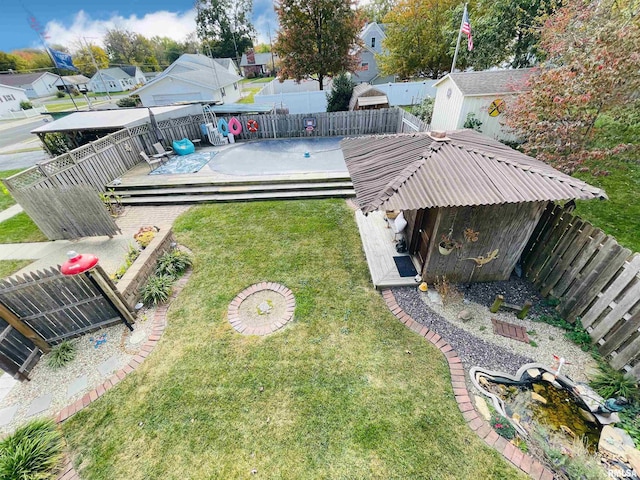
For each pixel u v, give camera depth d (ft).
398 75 82.23
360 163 18.38
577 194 13.41
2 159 54.90
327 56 62.18
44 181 26.08
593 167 25.93
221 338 16.39
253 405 13.17
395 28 72.54
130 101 100.68
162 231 22.85
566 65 23.03
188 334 16.72
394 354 15.08
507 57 52.80
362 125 50.57
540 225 17.63
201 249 23.81
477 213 15.89
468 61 54.70
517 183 14.19
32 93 156.87
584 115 22.38
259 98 65.87
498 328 16.03
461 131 21.04
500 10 46.68
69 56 72.23
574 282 15.66
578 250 15.29
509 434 11.66
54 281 14.73
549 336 15.51
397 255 21.34
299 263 21.81
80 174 29.91
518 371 13.93
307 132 50.85
